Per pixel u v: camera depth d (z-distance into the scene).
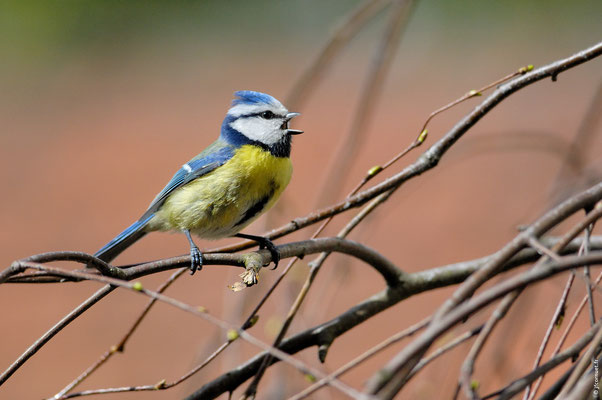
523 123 17.16
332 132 19.78
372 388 2.94
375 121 19.66
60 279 4.72
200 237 7.03
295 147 18.94
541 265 3.84
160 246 15.38
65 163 19.69
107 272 4.56
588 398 3.27
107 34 26.97
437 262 12.83
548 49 21.80
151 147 20.52
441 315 3.42
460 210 14.46
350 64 24.23
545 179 14.46
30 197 17.81
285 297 6.63
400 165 16.44
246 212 6.81
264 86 23.39
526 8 23.33
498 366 6.45
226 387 5.20
